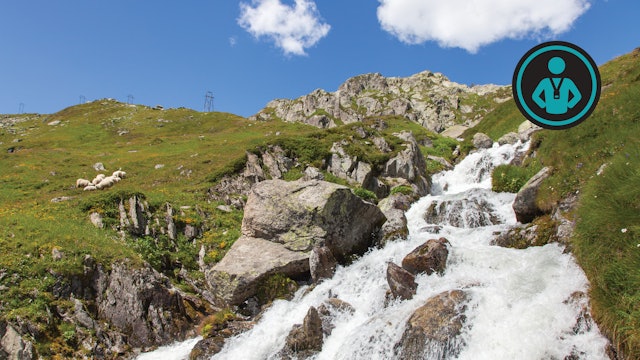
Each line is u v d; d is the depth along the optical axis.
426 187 43.09
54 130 92.69
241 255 22.17
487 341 11.84
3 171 50.25
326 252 21.12
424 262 16.97
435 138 67.94
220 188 36.50
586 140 22.05
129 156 60.53
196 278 24.09
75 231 22.83
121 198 27.45
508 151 42.28
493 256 16.30
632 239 11.38
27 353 15.91
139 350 18.41
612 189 13.51
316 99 167.00
